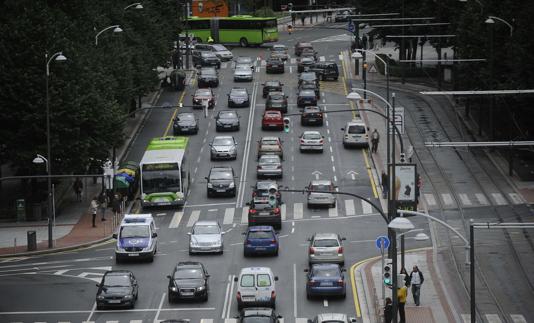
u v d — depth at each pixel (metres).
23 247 154.00
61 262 145.38
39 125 170.00
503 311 120.88
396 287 103.69
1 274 139.38
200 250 146.62
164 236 159.12
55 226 166.25
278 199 161.12
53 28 173.25
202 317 118.50
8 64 169.50
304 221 166.25
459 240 154.62
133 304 122.62
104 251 151.50
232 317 118.38
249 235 145.25
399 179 123.81
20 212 170.38
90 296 127.75
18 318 118.69
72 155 172.38
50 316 119.31
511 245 151.12
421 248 150.88
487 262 142.88
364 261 142.88
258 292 119.94
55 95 170.38
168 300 125.38
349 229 161.00
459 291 129.88
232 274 136.88
